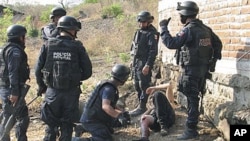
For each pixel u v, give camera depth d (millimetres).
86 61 4891
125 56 13867
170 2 8141
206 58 5188
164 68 8242
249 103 4988
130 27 20438
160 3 9180
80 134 5746
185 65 5203
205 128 5684
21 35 5172
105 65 14125
